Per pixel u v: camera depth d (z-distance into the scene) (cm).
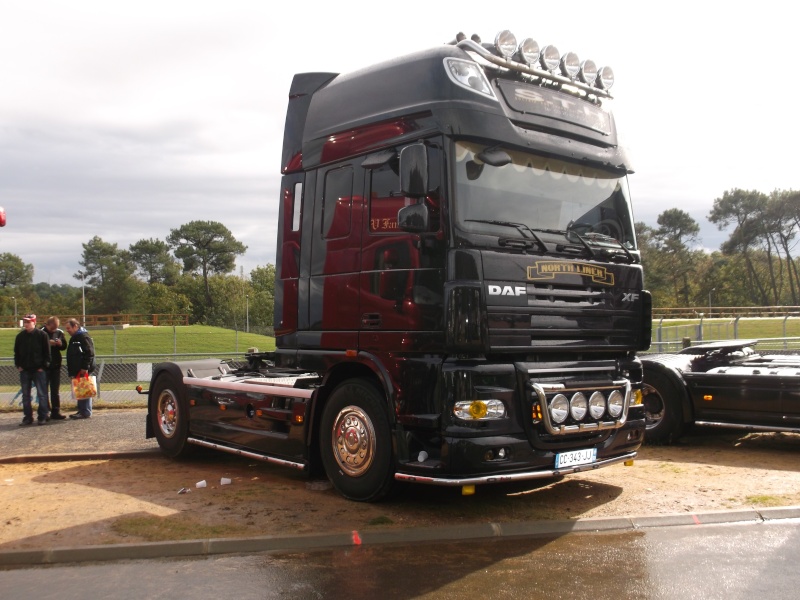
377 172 694
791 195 10519
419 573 533
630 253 740
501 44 680
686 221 11456
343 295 714
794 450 1019
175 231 15675
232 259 15788
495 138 649
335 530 622
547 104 701
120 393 1789
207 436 897
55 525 643
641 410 743
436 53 668
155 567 552
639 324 743
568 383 654
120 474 868
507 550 588
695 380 1030
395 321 659
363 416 692
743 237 10806
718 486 792
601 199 737
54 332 1362
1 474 870
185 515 672
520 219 662
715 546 593
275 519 656
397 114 676
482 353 622
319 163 759
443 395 614
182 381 948
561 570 538
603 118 754
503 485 793
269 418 793
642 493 761
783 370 991
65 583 520
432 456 639
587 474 855
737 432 1173
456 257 613
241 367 1018
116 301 13900
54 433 1174
